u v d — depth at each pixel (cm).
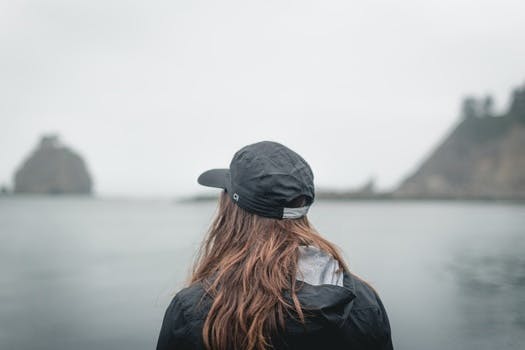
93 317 945
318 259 200
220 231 222
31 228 3709
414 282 1300
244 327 184
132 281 1369
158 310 1009
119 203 11269
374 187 9700
